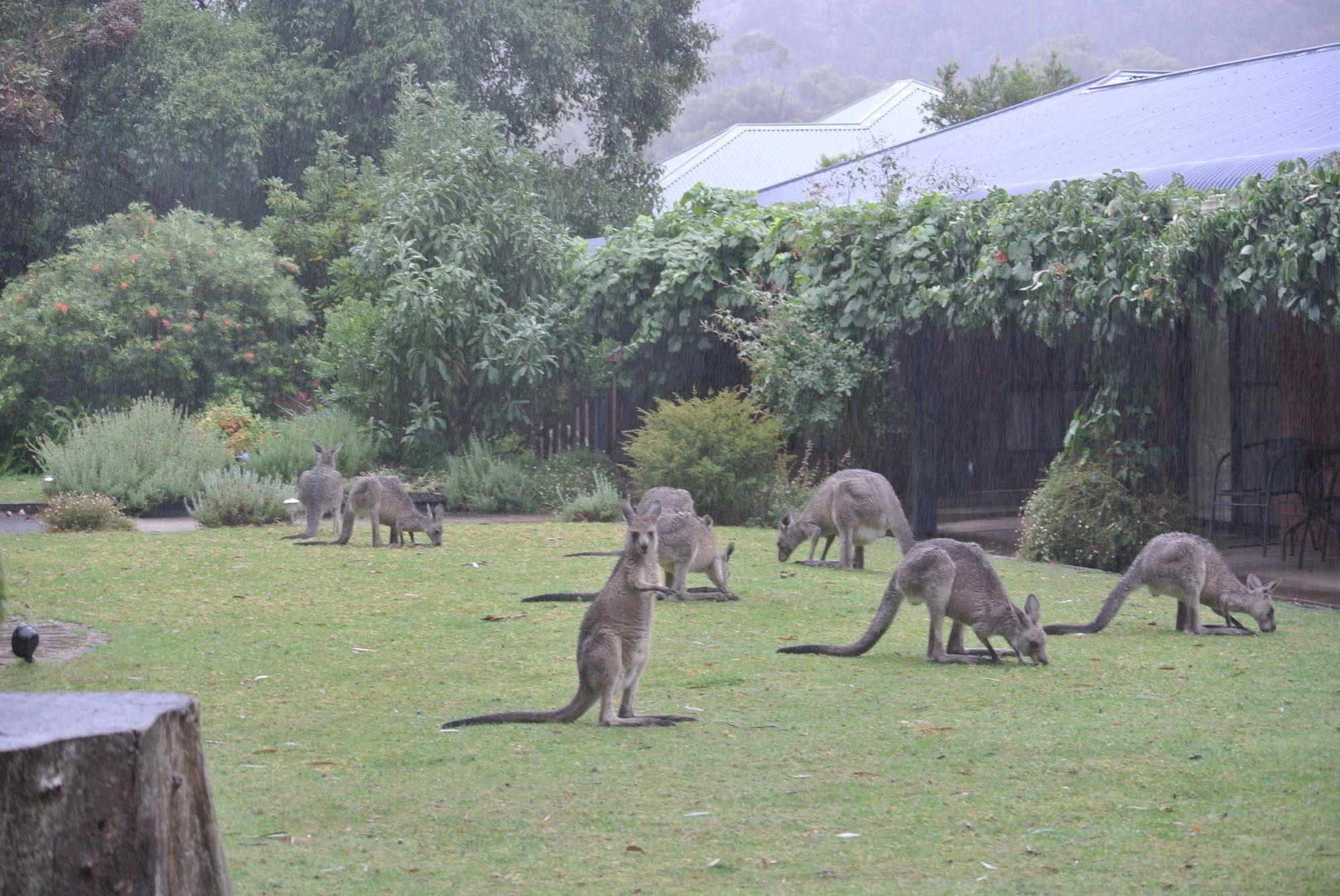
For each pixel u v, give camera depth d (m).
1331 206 11.42
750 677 8.21
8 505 19.22
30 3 29.33
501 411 20.33
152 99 30.50
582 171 36.09
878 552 14.83
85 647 9.07
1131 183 13.57
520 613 10.34
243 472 17.88
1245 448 15.98
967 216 15.49
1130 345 13.77
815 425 17.42
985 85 42.62
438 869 4.93
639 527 6.96
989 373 19.34
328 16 32.62
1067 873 4.86
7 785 3.34
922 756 6.43
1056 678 8.21
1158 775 6.10
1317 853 5.04
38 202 30.75
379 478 14.36
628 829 5.37
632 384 20.33
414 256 19.89
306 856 5.05
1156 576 9.81
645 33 37.69
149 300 23.44
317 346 24.86
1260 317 14.79
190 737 3.96
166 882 3.72
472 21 31.83
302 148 32.38
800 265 18.19
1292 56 20.08
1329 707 7.43
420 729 6.96
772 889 4.71
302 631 9.63
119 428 19.45
